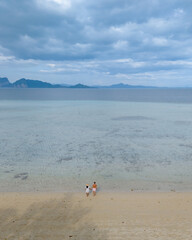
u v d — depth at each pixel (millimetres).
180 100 107125
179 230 10078
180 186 15961
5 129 35844
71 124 40531
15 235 9680
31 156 22922
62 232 9938
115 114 54125
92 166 20172
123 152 24266
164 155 23125
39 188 15633
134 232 9922
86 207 12562
